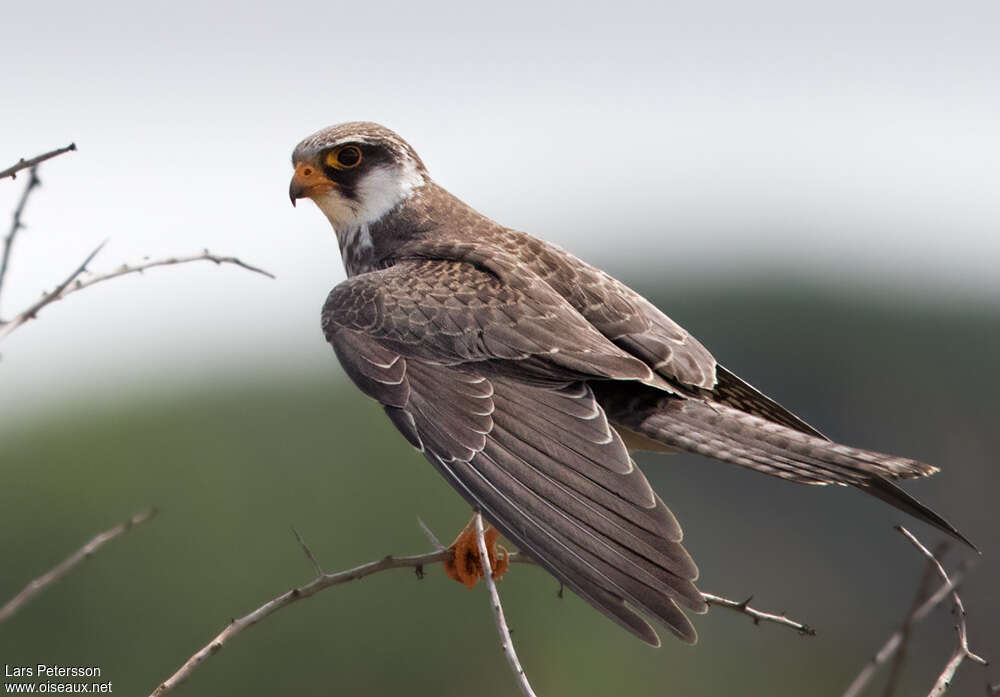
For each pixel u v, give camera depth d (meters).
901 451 20.77
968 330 22.28
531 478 6.88
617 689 15.48
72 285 5.86
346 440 16.44
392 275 8.16
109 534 5.99
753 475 19.70
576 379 7.49
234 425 16.77
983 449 19.86
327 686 14.80
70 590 14.96
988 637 16.16
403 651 14.77
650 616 6.09
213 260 6.31
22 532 15.39
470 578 8.02
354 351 7.75
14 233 5.55
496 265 8.12
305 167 9.26
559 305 7.88
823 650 17.66
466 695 14.96
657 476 20.14
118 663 14.66
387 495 15.74
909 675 16.92
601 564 6.36
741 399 8.44
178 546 15.30
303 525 15.46
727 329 23.08
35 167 5.63
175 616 14.84
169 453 16.05
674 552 6.27
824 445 7.10
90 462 15.99
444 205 9.23
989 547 17.72
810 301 23.20
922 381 21.38
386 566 7.65
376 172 9.22
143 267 6.21
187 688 14.52
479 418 7.27
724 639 17.66
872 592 18.25
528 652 15.18
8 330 5.55
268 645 14.70
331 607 15.02
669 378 7.84
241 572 15.10
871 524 18.88
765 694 16.91
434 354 7.67
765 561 18.73
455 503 15.75
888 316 22.72
